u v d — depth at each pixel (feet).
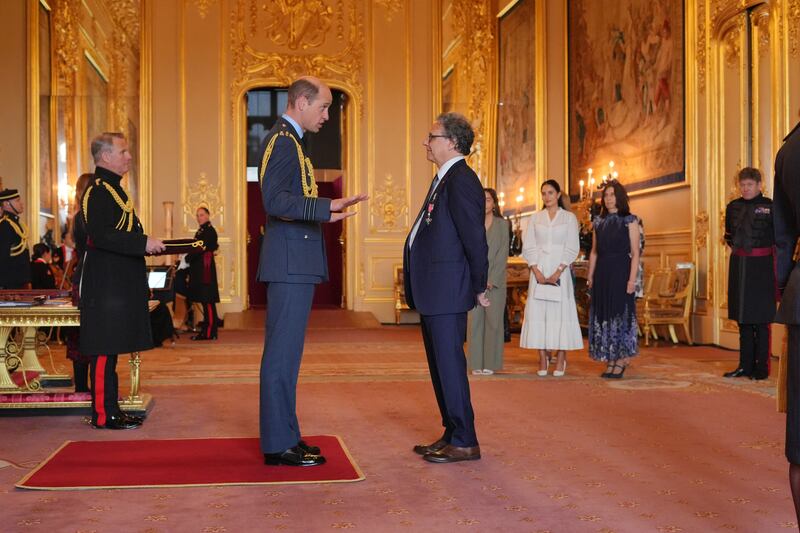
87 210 16.28
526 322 24.70
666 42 36.65
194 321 42.24
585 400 20.29
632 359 29.30
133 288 16.79
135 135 49.47
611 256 24.23
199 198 49.44
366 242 50.75
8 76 46.44
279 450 13.42
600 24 42.98
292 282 13.35
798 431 8.11
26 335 22.18
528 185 50.31
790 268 8.76
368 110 51.01
